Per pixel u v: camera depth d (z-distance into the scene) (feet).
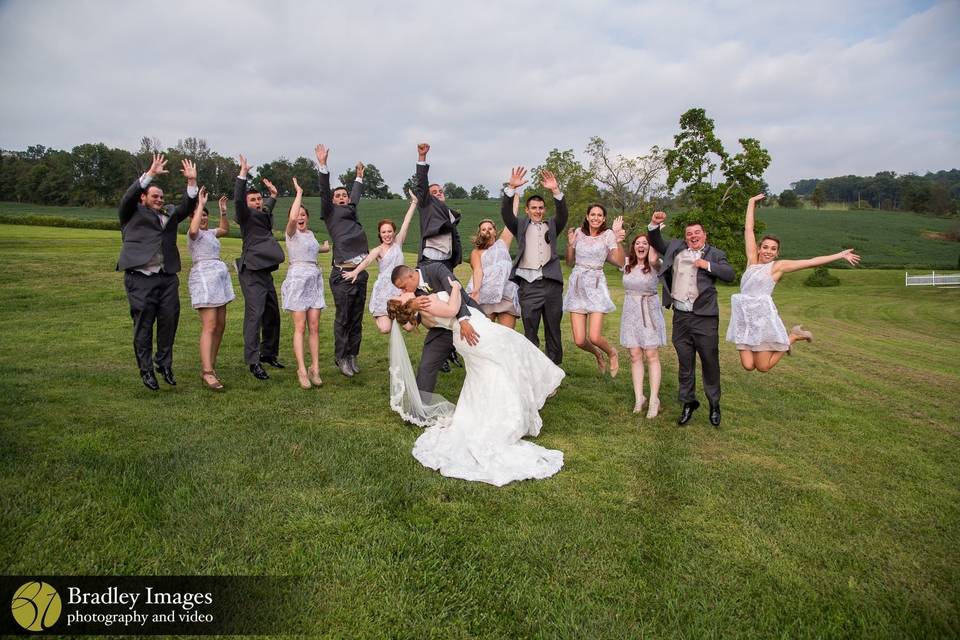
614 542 11.22
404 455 15.03
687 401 18.97
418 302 16.07
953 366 33.96
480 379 16.48
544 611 9.20
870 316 72.28
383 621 8.81
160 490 12.19
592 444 16.70
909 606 9.70
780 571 10.52
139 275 18.65
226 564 9.87
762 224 121.60
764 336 18.48
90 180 258.78
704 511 12.66
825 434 18.44
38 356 24.06
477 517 11.93
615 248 21.40
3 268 51.85
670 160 126.11
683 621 9.17
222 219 21.38
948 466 15.87
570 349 31.65
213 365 20.59
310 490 12.64
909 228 262.06
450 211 24.16
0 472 12.15
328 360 26.50
